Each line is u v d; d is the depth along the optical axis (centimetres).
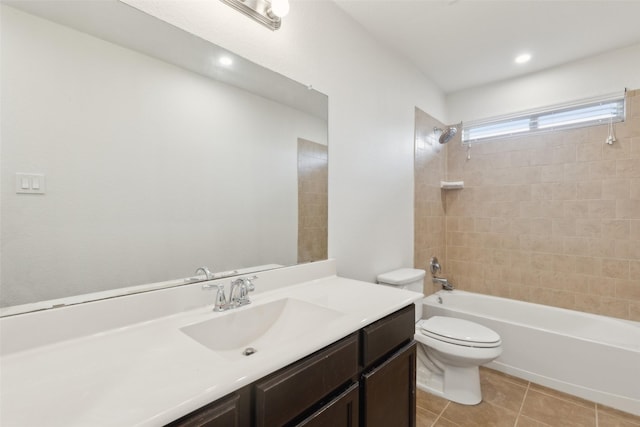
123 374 65
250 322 112
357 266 194
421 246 268
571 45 220
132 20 100
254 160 138
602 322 223
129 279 100
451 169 309
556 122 254
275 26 136
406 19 190
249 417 69
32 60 82
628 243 223
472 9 180
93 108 93
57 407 54
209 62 120
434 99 287
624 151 224
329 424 87
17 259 80
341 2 173
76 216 90
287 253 152
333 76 175
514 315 263
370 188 204
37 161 83
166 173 110
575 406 181
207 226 122
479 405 182
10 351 74
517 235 272
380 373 110
